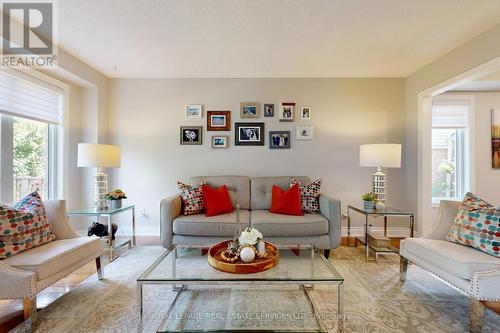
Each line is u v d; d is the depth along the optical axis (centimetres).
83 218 327
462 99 354
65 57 263
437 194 364
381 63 296
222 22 212
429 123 310
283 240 241
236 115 338
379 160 269
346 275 215
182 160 339
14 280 138
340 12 199
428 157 309
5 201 232
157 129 339
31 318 140
